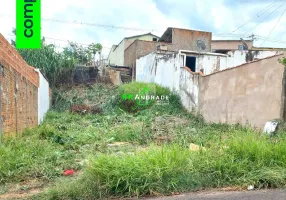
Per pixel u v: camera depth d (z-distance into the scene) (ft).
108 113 48.06
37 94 36.01
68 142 22.76
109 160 12.86
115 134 27.73
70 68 61.98
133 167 12.27
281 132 21.72
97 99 55.67
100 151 20.24
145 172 12.05
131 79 74.49
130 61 78.59
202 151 14.80
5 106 19.67
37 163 15.62
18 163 14.98
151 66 61.16
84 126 34.22
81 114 46.62
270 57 26.73
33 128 27.61
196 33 83.20
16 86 23.18
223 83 34.86
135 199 11.18
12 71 21.75
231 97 33.06
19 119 24.40
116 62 99.25
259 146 14.44
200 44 83.20
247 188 12.05
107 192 11.56
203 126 34.22
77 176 14.02
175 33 80.84
